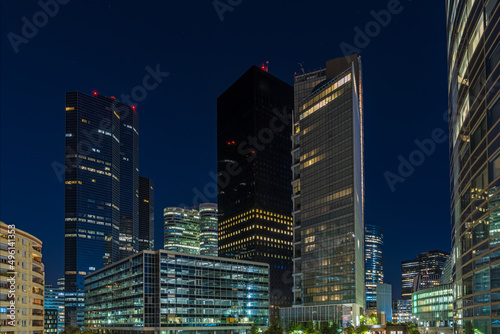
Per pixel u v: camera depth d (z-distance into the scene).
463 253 63.50
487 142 52.53
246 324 195.38
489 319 51.19
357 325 152.75
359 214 178.38
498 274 48.94
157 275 174.62
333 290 166.25
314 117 191.25
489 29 51.84
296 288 186.00
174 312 172.62
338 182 172.75
